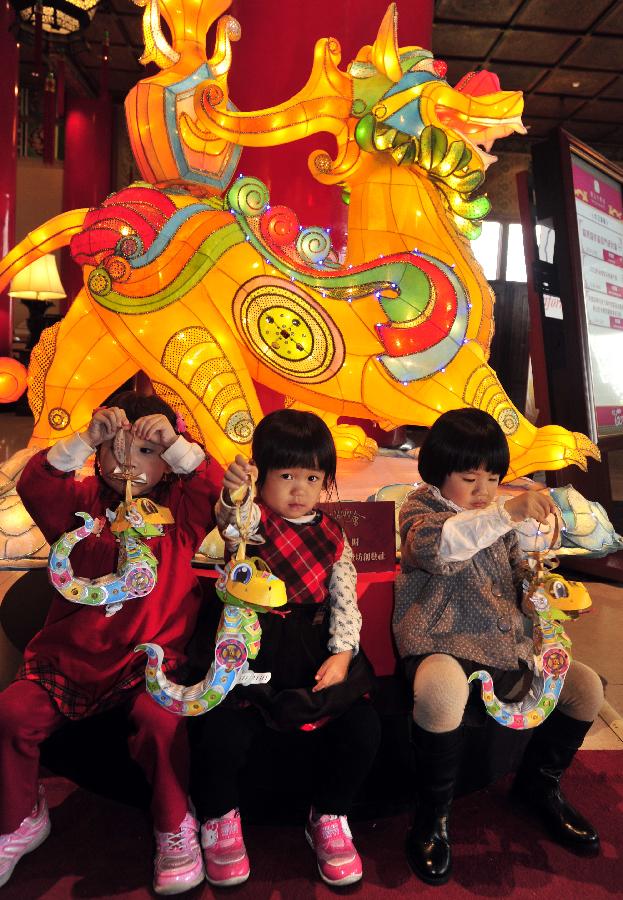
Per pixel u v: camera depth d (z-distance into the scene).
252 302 2.21
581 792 1.61
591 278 3.36
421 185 2.33
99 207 2.22
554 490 2.41
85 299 2.35
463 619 1.51
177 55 2.32
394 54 2.21
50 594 1.94
